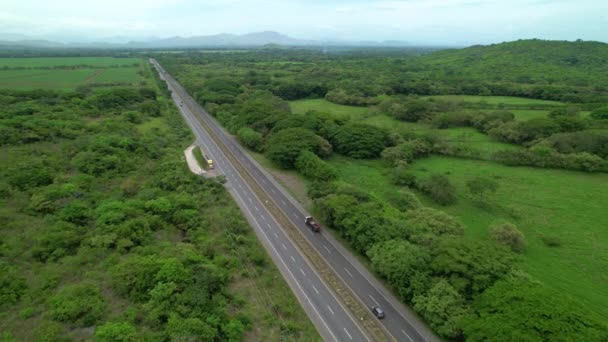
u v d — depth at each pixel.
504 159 105.81
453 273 49.22
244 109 146.50
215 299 48.97
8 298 45.06
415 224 64.25
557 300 41.69
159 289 47.00
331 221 72.38
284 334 46.19
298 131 114.50
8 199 68.25
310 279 58.06
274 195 88.44
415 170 102.75
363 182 94.81
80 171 85.44
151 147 108.25
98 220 63.12
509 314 40.53
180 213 70.12
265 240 68.94
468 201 84.44
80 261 53.28
